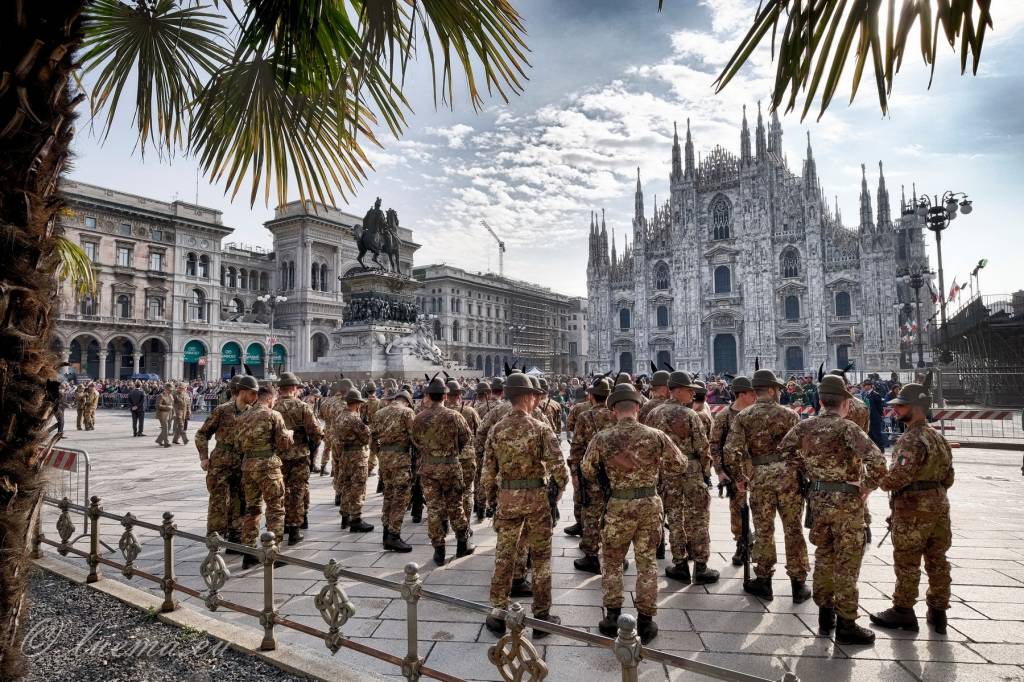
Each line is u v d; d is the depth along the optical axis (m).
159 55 5.00
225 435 7.51
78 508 6.32
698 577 6.12
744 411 5.98
